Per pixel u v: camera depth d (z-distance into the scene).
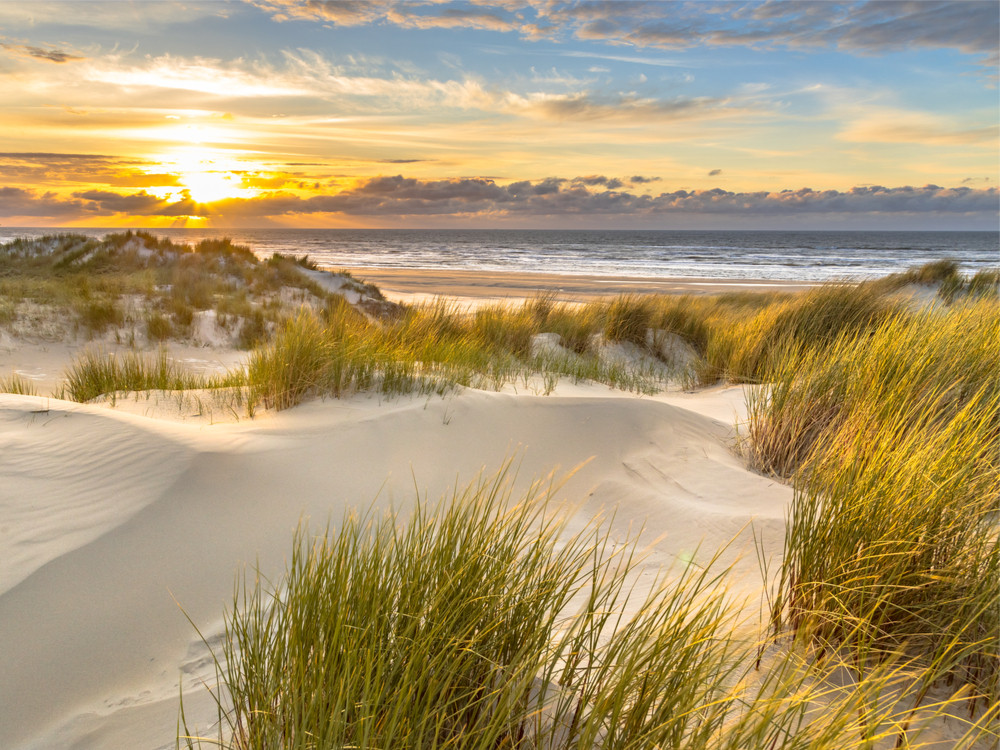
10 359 9.43
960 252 76.44
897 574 1.98
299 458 3.88
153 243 19.94
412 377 5.52
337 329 6.43
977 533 2.14
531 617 1.79
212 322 12.55
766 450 4.44
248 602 2.72
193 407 5.10
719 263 58.09
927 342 4.44
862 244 106.44
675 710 1.42
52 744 1.95
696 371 8.60
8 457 3.48
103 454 3.56
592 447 4.57
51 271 17.64
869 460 2.63
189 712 2.01
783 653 1.95
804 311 8.43
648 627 1.66
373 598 1.75
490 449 4.47
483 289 30.97
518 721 1.51
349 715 1.50
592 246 102.38
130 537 2.96
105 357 10.05
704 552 3.06
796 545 2.31
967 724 1.63
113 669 2.33
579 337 10.26
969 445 2.54
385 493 3.77
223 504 3.31
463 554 1.91
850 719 1.52
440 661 1.57
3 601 2.47
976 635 1.83
